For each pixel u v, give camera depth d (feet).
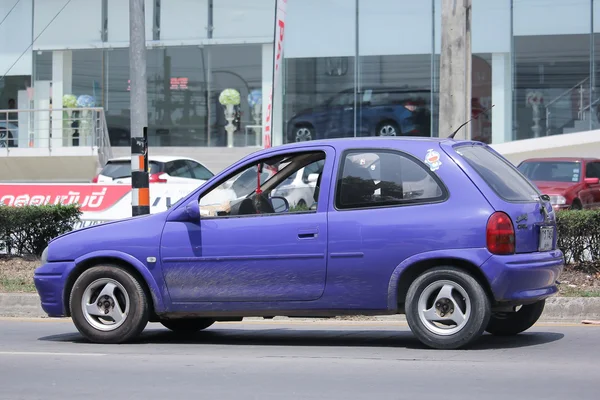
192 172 145.89
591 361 48.29
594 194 130.21
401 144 52.49
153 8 180.86
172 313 55.31
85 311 57.00
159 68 181.16
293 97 175.22
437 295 50.52
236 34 177.99
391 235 50.90
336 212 52.31
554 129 165.27
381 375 44.86
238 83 178.29
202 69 179.83
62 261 57.52
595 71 163.53
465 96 85.71
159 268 55.21
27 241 96.32
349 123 172.35
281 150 54.75
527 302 50.96
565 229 77.20
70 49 185.26
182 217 55.16
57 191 116.98
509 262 49.24
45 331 65.26
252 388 42.29
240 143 178.81
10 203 117.19
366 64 171.42
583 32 163.84
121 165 141.90
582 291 71.10
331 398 39.88
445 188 50.72
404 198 51.39
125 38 183.73
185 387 42.80
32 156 171.01
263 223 53.57
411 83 169.78
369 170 52.44
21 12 186.50
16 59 186.70
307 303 52.65
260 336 61.31
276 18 107.14
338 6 172.24
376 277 51.21
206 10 179.22
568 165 131.13
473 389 41.22
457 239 49.73
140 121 93.66
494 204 49.83
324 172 53.16
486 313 49.67
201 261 54.39
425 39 169.27
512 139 166.71
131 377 45.57
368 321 69.10
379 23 170.91
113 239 56.39
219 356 51.88
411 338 58.80
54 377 45.96
